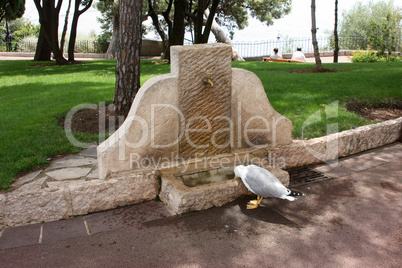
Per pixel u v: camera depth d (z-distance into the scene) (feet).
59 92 30.81
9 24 112.27
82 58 85.87
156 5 79.41
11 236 12.10
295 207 14.43
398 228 12.86
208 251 11.56
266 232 12.65
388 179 16.85
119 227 12.80
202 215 13.64
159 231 12.59
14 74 43.27
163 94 14.40
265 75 35.91
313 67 43.04
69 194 13.15
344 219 13.51
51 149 19.04
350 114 23.72
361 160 19.25
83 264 10.90
